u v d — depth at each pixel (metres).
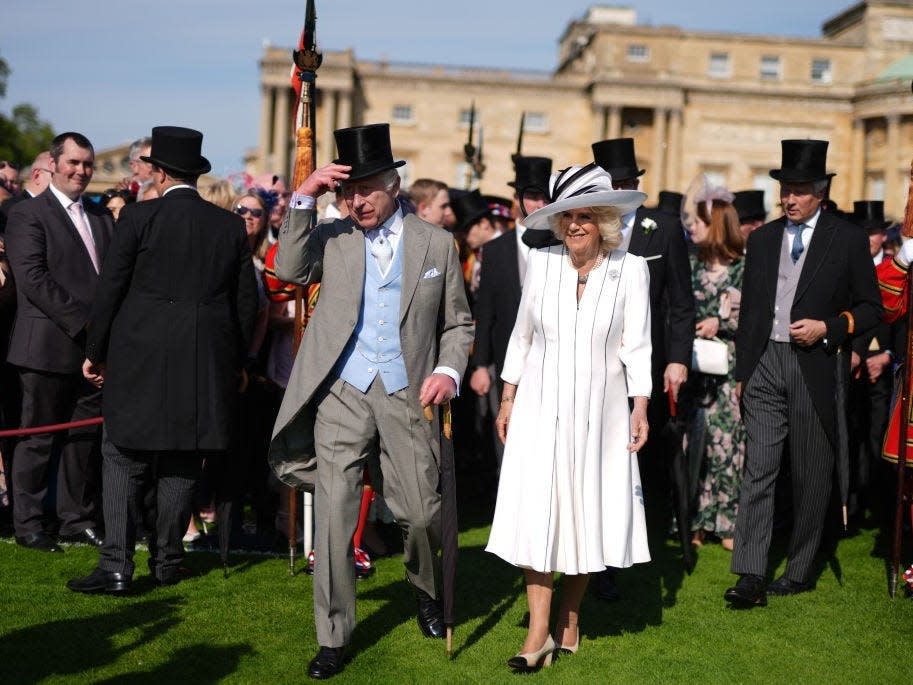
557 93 57.84
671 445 6.43
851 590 6.05
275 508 6.88
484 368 6.61
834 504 6.23
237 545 6.62
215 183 6.84
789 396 5.82
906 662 4.86
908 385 5.88
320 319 4.64
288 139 56.75
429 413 4.61
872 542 7.35
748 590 5.60
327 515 4.53
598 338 4.64
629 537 4.62
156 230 5.37
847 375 6.04
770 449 5.81
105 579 5.42
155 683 4.30
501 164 57.88
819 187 5.82
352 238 4.70
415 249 4.68
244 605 5.35
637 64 58.47
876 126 57.75
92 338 5.42
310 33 5.55
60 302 6.10
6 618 5.00
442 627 5.04
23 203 6.27
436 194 7.46
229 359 5.52
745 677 4.62
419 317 4.66
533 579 4.66
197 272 5.42
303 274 4.61
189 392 5.36
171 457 5.54
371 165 4.51
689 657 4.86
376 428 4.66
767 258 5.96
